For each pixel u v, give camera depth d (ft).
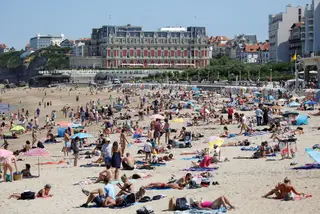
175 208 98.12
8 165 142.41
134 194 106.52
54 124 345.92
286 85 577.43
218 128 259.19
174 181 122.62
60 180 140.97
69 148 200.75
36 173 155.22
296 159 147.02
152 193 115.24
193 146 200.95
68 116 431.02
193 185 118.62
